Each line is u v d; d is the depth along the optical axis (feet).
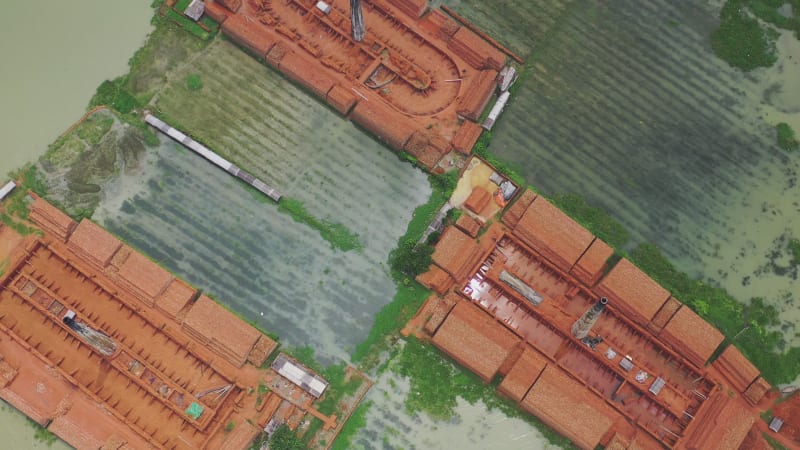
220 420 300.61
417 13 347.15
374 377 308.19
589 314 290.76
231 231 323.37
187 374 307.37
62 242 317.63
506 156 334.03
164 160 329.31
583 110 341.41
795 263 323.98
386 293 317.22
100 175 326.65
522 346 309.22
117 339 308.81
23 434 300.81
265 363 307.99
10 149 329.31
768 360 312.71
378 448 301.84
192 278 318.04
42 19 346.54
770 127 341.41
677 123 341.41
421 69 342.44
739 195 332.39
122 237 321.32
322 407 303.48
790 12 354.74
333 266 320.09
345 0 350.43
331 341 311.88
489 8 352.69
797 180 334.44
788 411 306.55
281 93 338.95
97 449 295.48
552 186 331.16
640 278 313.12
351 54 345.51
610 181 332.80
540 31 350.84
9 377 301.43
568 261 315.99
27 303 311.47
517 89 342.64
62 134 331.16
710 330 308.81
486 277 315.37
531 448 302.66
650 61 349.41
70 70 339.98
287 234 323.37
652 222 328.29
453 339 302.45
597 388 309.42
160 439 299.99
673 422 306.55
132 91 336.49
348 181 329.11
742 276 322.55
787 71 347.97
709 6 354.13
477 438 303.48
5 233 317.83
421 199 327.67
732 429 296.30
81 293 314.14
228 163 326.03
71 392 302.86
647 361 313.53
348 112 336.29
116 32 344.69
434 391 307.17
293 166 330.13
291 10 349.00
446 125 335.88
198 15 342.44
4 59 341.62
